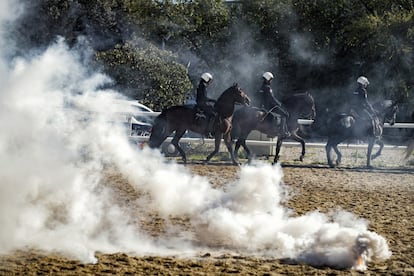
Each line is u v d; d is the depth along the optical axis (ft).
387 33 132.57
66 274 22.27
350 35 135.74
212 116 66.28
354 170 64.64
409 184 52.24
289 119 69.36
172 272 23.04
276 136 70.44
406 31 132.57
